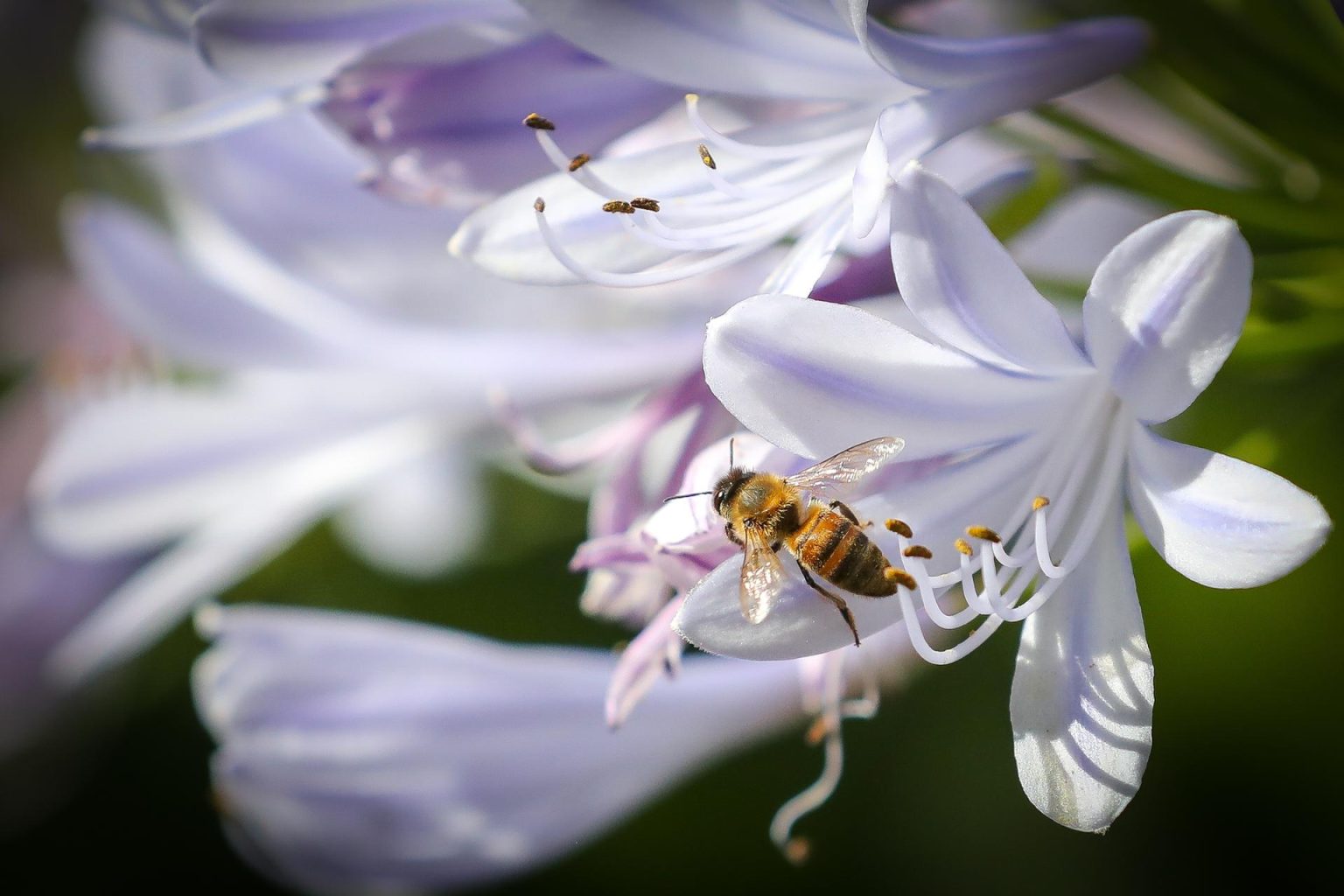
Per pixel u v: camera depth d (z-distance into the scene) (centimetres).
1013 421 23
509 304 27
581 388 27
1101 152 24
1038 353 22
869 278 23
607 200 23
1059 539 23
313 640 26
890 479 23
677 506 23
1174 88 25
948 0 25
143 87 27
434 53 23
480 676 26
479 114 23
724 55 23
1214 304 21
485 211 23
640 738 27
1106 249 27
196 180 27
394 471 30
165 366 31
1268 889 30
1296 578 30
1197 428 26
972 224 22
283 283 28
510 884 33
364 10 23
